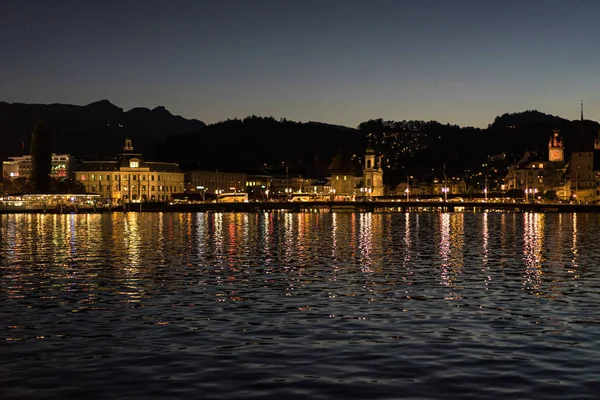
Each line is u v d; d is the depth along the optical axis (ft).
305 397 76.48
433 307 130.52
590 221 570.87
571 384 80.28
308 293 148.46
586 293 148.05
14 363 89.86
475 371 85.81
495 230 422.41
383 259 225.56
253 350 96.43
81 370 86.69
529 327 111.34
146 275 180.04
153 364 89.35
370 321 116.67
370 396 76.74
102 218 637.71
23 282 166.20
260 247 277.85
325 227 467.52
